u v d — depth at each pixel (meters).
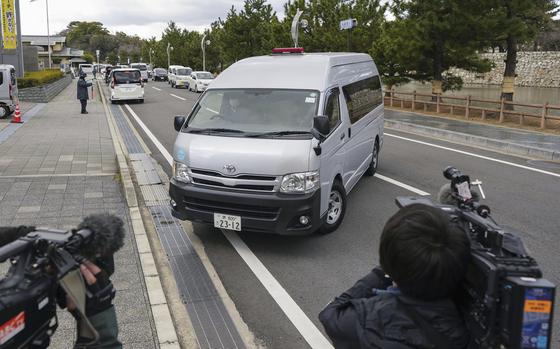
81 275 1.98
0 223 5.92
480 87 48.16
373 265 5.12
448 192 3.12
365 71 8.38
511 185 8.36
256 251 5.46
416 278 1.59
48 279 1.77
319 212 5.30
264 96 6.05
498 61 51.31
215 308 4.17
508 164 10.12
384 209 7.02
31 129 14.15
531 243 5.71
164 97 28.52
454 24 17.31
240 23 37.31
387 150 11.73
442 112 19.72
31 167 9.00
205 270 4.92
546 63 48.28
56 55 80.56
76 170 8.82
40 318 1.75
